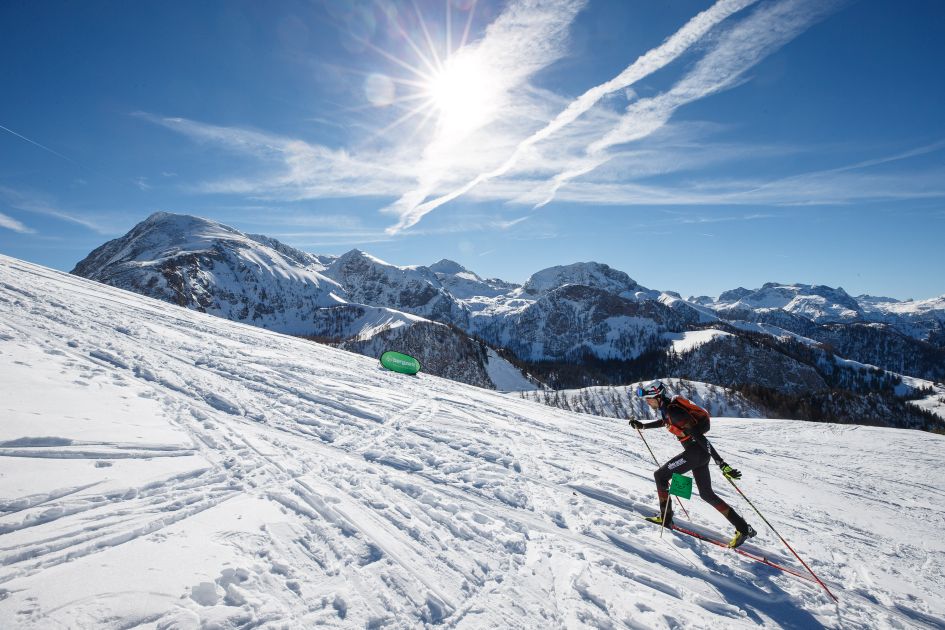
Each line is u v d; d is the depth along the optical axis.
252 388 8.26
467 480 5.86
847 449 16.31
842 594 4.60
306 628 2.79
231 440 5.55
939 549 6.75
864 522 7.70
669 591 4.05
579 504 5.67
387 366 16.27
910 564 5.85
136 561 3.05
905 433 19.11
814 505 8.38
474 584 3.63
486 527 4.62
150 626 2.56
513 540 4.45
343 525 4.08
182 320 14.86
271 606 2.91
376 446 6.53
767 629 3.76
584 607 3.59
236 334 14.94
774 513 7.26
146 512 3.66
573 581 3.93
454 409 10.65
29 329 8.09
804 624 3.95
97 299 14.35
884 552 6.18
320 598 3.10
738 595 4.21
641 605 3.75
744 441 17.00
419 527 4.34
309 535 3.82
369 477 5.27
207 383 7.79
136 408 5.80
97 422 5.03
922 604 4.67
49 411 4.94
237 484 4.45
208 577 3.04
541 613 3.43
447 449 7.05
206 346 11.11
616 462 8.48
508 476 6.29
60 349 7.40
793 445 16.73
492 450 7.46
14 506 3.32
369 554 3.74
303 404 7.95
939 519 8.81
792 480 10.76
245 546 3.47
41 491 3.58
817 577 4.83
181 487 4.17
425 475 5.77
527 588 3.72
